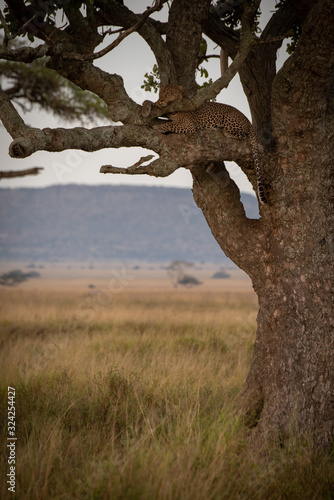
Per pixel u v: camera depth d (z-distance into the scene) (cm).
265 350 1920
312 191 1848
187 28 1936
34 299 12375
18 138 1356
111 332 4856
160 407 2128
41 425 1917
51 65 1653
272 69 2031
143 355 3378
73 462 1669
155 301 12300
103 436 1883
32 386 2409
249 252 1956
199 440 1608
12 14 1695
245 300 11288
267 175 1880
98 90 1702
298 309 1831
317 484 1506
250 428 1872
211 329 5000
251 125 1948
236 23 2319
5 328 5284
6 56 1521
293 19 2022
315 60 1669
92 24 1775
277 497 1436
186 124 1794
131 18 1930
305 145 1836
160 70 1936
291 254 1855
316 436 1756
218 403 2152
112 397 2230
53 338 4378
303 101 1777
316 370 1795
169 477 1387
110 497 1322
